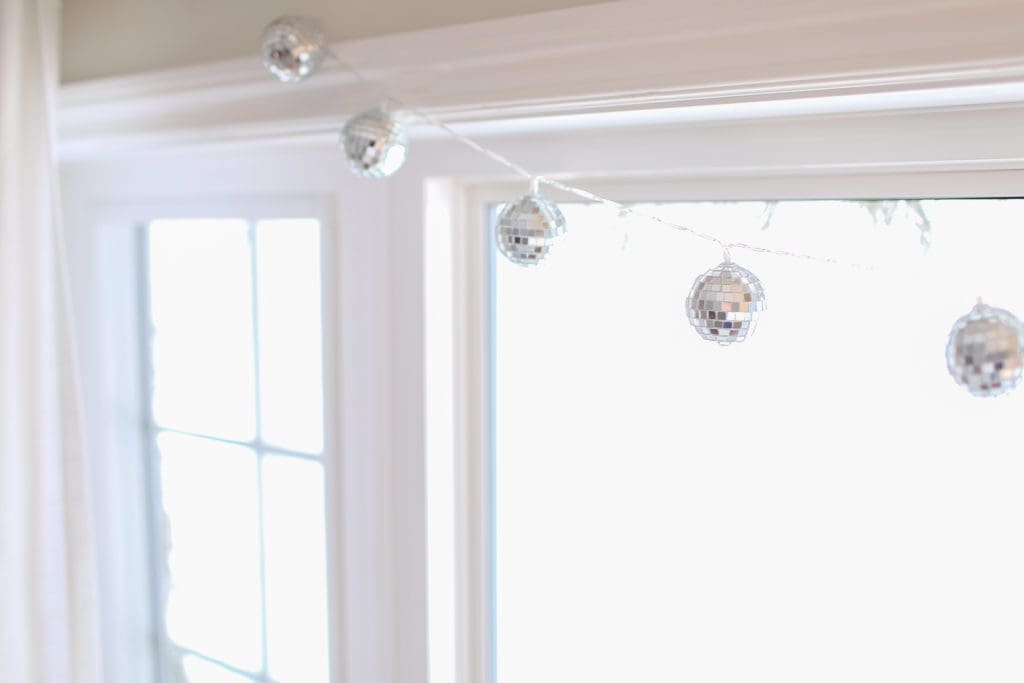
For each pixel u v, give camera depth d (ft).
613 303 3.56
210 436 5.24
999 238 2.77
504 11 2.78
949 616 3.05
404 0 3.01
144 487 5.57
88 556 4.24
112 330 5.27
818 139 2.69
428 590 3.77
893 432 3.08
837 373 3.14
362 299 3.81
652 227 3.41
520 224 2.58
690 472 3.50
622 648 3.74
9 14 3.77
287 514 4.91
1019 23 1.96
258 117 3.43
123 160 4.80
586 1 2.61
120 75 3.97
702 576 3.52
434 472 3.74
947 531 3.03
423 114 2.91
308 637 4.90
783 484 3.31
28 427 4.07
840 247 3.04
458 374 3.81
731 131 2.84
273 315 4.84
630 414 3.60
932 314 2.94
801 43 2.23
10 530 4.01
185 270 5.22
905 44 2.10
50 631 4.16
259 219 4.24
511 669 4.03
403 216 3.61
